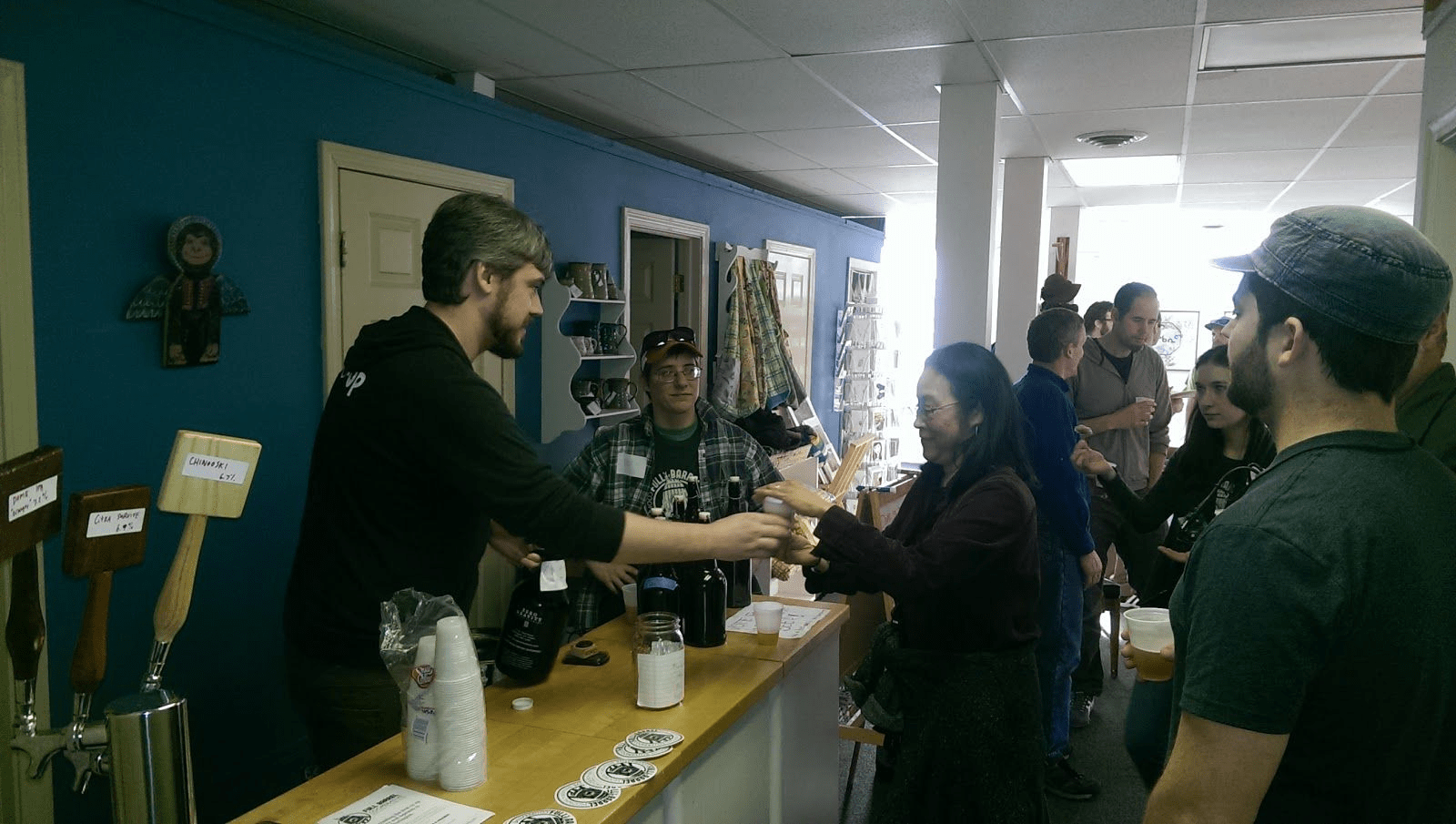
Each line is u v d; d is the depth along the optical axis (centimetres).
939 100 392
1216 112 412
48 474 84
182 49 245
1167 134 461
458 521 161
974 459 180
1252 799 84
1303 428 91
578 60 339
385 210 312
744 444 272
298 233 283
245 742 276
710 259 543
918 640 180
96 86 225
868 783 305
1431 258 85
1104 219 811
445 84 331
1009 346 533
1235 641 84
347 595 156
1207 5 276
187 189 248
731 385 532
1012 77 361
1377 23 289
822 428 677
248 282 268
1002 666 171
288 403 284
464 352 161
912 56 334
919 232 885
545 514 146
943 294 383
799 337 672
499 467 147
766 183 629
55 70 216
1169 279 1077
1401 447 87
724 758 164
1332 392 89
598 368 445
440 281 161
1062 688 291
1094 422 385
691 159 543
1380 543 81
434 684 125
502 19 293
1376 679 82
